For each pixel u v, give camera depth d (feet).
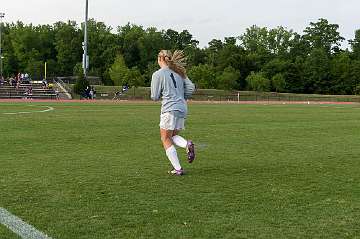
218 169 27.66
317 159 32.22
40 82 218.79
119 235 15.55
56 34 421.59
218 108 109.81
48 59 422.41
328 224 17.10
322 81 355.36
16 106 98.58
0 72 321.73
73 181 23.34
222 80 319.88
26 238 15.19
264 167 28.63
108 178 24.26
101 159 30.45
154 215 17.81
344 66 355.56
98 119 65.05
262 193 21.66
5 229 15.97
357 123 66.54
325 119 74.79
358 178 25.57
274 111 98.89
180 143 25.85
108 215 17.70
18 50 409.90
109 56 408.67
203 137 45.16
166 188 22.27
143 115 75.31
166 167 27.84
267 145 39.55
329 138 45.80
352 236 15.85
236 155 33.53
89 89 177.17
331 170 27.94
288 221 17.39
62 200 19.66
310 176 25.94
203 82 315.78
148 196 20.67
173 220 17.25
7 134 43.80
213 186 22.95
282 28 412.57
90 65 410.93
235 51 372.58
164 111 25.48
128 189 21.89
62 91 192.13
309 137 46.44
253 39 415.44
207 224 16.87
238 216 17.90
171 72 25.77
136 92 217.15
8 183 22.62
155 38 428.56
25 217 17.26
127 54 418.31
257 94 268.21
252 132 50.62
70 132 46.88
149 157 31.60
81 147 36.11
